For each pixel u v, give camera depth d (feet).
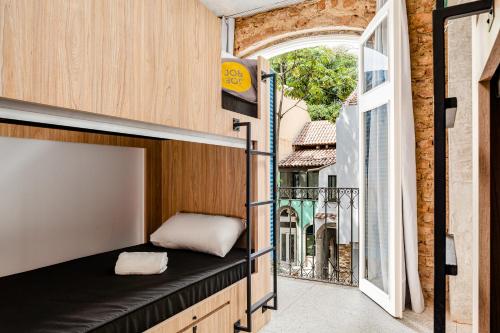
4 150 7.33
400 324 9.30
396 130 9.79
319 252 32.40
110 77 4.97
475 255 4.70
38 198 7.98
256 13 15.14
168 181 11.21
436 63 3.36
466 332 8.93
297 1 14.01
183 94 6.31
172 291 6.02
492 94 4.24
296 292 11.73
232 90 8.51
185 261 8.10
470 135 9.27
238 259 8.34
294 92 38.32
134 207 10.71
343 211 26.37
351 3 13.10
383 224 10.78
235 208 10.04
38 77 4.11
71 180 8.78
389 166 9.98
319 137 43.55
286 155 42.52
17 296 5.67
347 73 39.37
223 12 15.03
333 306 10.51
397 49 9.82
